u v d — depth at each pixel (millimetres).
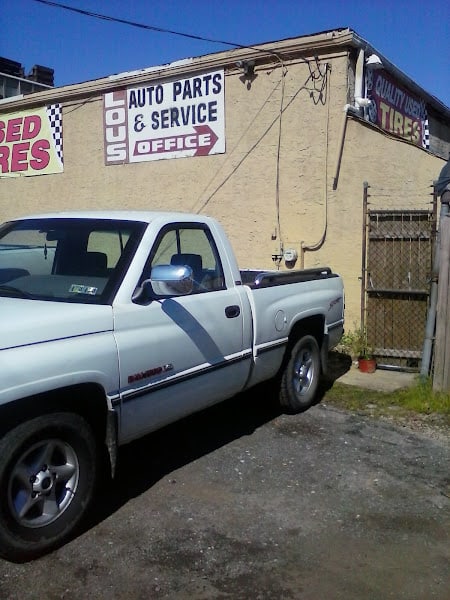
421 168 8664
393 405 6414
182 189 10102
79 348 3492
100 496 4203
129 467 4695
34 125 11883
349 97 8602
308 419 5961
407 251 7953
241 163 9453
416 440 5457
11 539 3246
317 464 4859
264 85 9125
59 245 4445
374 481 4578
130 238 4250
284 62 8914
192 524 3865
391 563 3518
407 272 7965
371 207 8492
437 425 5828
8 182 12477
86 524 3818
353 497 4309
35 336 3318
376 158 8430
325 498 4281
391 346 8117
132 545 3600
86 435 3611
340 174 8633
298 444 5277
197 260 4777
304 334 6109
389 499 4297
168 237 4512
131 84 10406
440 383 6328
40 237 4570
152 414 4086
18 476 3283
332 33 8406
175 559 3475
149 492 4285
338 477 4629
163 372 4109
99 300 3865
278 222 9195
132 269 4047
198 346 4434
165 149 10203
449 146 14445
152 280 3930
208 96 9641
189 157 9961
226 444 5223
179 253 4621
